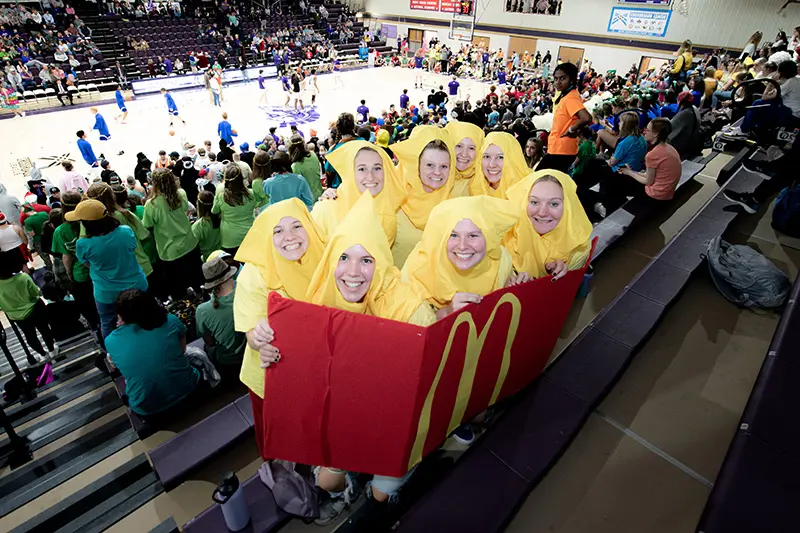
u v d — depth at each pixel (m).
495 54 26.80
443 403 2.21
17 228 6.17
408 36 31.00
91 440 3.29
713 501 1.83
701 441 2.65
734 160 5.70
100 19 22.27
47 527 2.66
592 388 2.87
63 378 4.26
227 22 25.86
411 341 1.83
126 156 13.86
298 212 2.20
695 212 5.10
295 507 2.41
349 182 2.67
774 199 5.14
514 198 2.60
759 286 3.62
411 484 2.60
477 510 2.22
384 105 20.48
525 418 2.67
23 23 20.52
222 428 2.98
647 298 3.59
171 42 23.27
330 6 31.61
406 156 2.81
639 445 2.63
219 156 9.67
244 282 2.22
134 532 2.63
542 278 2.34
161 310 3.04
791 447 2.01
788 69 6.09
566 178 2.55
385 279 2.08
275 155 4.80
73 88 18.61
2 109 17.17
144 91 20.31
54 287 5.46
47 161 13.34
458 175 3.21
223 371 3.48
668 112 7.95
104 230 3.54
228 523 2.34
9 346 5.26
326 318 1.88
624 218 4.70
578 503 2.36
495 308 2.16
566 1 23.45
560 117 4.91
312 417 2.12
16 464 3.20
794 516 1.76
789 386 2.29
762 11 18.44
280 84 23.67
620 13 21.97
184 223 4.65
